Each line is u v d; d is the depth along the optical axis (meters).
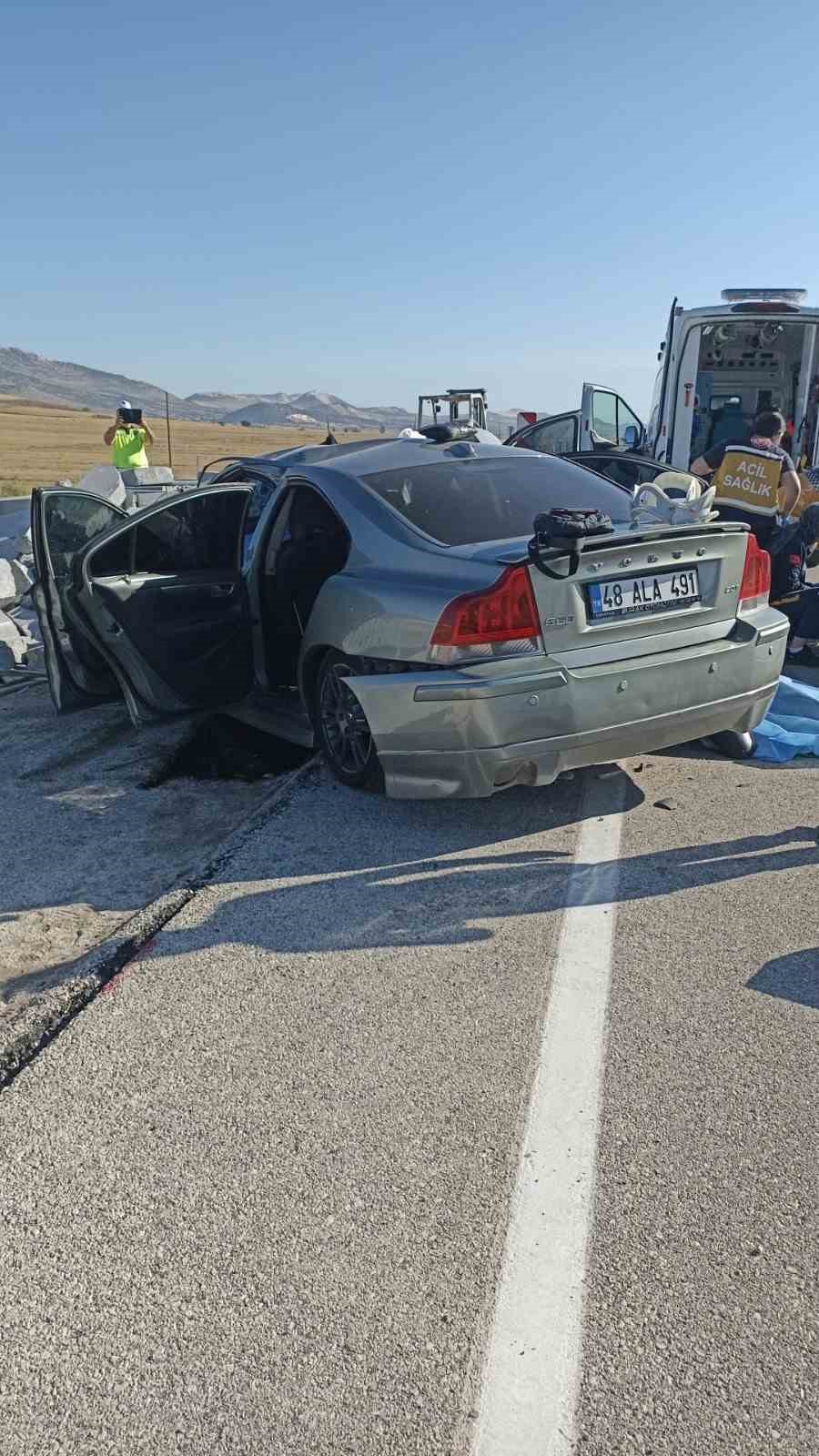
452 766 4.15
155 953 3.60
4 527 11.89
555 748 4.13
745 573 4.57
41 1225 2.40
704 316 11.24
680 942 3.58
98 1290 2.21
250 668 5.68
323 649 4.93
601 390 13.96
